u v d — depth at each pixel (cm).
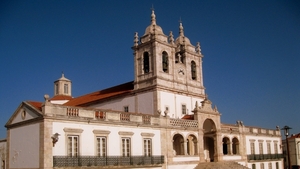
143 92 4650
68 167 3036
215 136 4809
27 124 3209
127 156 3578
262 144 6059
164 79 4650
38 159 2983
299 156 7756
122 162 3481
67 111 3155
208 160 4897
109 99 5128
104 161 3325
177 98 4791
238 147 5375
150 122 3909
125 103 4878
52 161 2962
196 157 4378
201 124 4525
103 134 3391
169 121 4131
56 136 2981
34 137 3083
